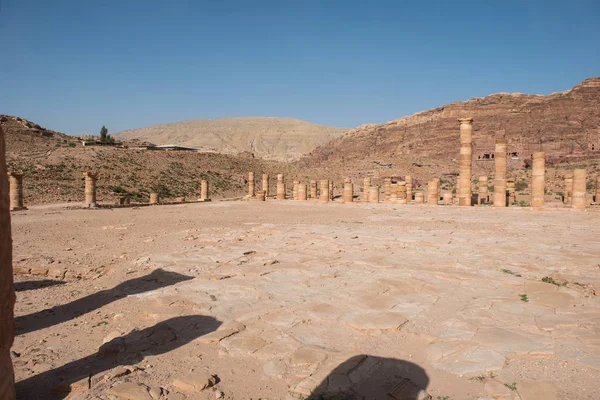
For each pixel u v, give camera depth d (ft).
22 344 22.15
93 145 264.52
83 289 32.45
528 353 19.40
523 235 54.75
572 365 18.26
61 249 47.91
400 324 23.08
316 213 95.45
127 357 20.02
